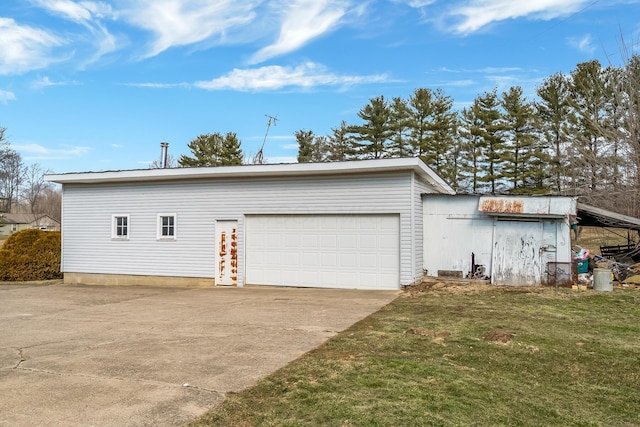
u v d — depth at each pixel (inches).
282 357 233.6
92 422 154.9
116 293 520.1
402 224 491.2
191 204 586.9
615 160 799.1
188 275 584.7
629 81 760.3
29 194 2780.5
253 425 154.2
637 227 601.0
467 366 222.8
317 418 159.6
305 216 535.2
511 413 169.6
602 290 447.5
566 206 475.8
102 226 634.2
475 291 451.2
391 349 248.5
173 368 215.8
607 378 211.6
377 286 502.3
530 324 309.4
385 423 156.3
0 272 666.2
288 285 538.3
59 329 316.2
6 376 206.7
